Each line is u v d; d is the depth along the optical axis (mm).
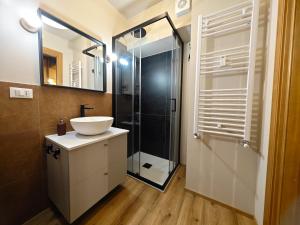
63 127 1344
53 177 1211
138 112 2361
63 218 1229
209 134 1413
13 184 1104
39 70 1222
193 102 1490
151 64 2381
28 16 1123
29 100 1168
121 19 2148
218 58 1292
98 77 1814
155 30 1937
